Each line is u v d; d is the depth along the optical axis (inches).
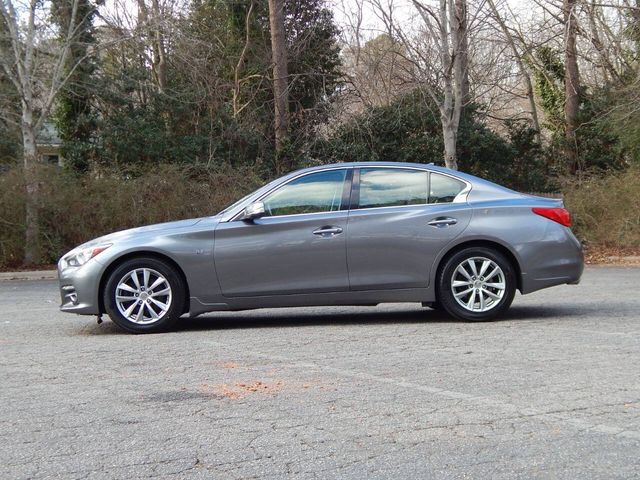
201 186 777.6
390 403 205.6
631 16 902.4
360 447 171.8
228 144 1014.4
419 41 1102.4
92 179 761.0
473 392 215.3
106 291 322.3
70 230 745.6
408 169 339.9
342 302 329.1
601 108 1049.5
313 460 164.2
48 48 808.9
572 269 335.3
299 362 258.7
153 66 1050.7
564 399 207.3
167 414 199.5
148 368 254.1
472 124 1061.8
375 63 1043.9
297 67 1133.1
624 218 767.1
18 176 719.7
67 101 962.1
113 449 173.5
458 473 155.9
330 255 325.7
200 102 987.3
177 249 321.7
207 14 1130.0
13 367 261.7
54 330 349.7
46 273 692.1
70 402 213.0
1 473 160.2
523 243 330.0
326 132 1073.5
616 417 191.2
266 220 327.3
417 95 1018.7
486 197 336.8
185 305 328.2
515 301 422.0
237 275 324.5
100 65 946.7
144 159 971.9
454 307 332.2
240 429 185.9
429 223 328.5
